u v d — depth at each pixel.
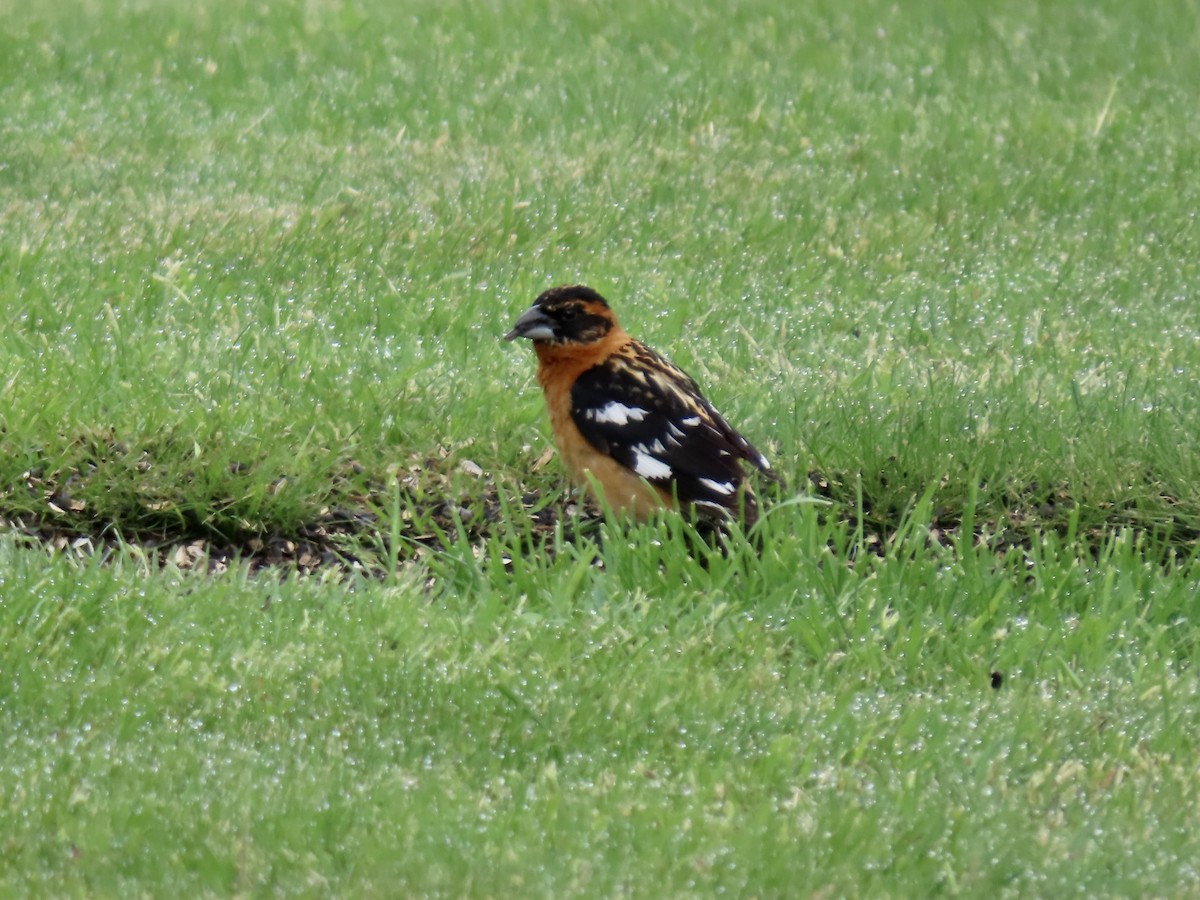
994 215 18.55
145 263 15.16
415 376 12.98
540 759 8.48
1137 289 16.52
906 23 26.67
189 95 21.23
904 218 18.19
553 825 7.78
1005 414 12.60
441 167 18.89
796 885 7.48
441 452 11.97
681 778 8.31
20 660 8.88
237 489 11.14
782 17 26.70
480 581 10.27
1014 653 9.72
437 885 7.34
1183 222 18.55
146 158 18.56
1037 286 16.33
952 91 23.22
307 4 26.45
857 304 15.67
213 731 8.52
